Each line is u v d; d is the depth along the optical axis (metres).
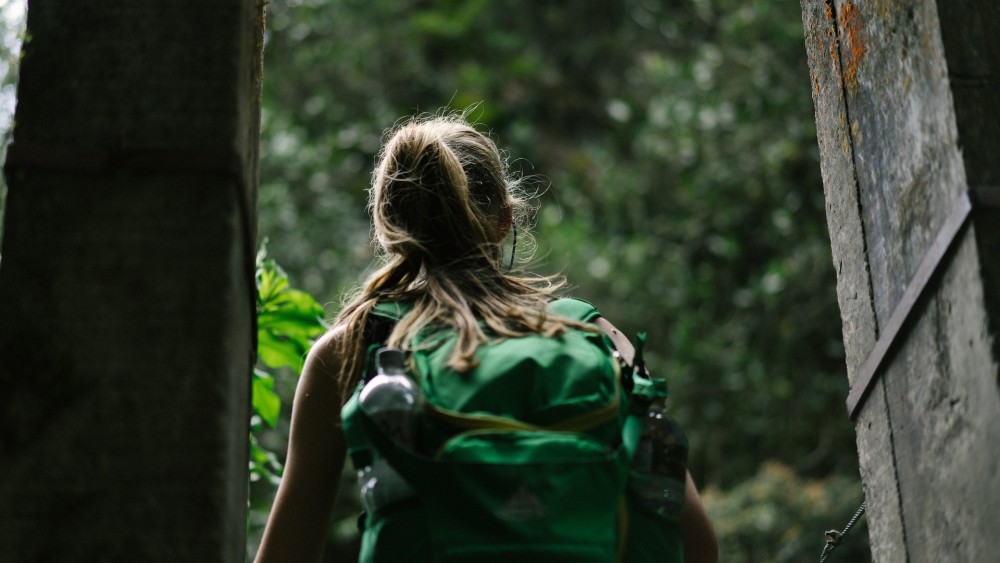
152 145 1.73
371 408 1.66
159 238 1.71
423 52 14.15
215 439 1.66
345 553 9.91
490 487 1.60
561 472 1.62
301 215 10.33
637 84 13.30
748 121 10.40
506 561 1.59
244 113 1.83
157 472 1.65
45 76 1.76
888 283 2.15
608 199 11.50
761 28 10.23
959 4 1.92
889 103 2.12
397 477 1.68
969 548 1.85
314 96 12.09
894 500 2.16
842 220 2.40
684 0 12.51
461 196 1.95
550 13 14.88
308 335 3.02
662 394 1.78
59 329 1.69
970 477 1.84
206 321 1.69
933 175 1.94
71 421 1.66
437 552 1.60
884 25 2.14
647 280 10.75
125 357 1.68
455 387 1.71
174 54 1.77
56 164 1.72
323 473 1.93
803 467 9.76
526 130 13.82
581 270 10.84
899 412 2.12
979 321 1.79
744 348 10.02
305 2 12.02
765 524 8.58
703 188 10.65
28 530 1.63
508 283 1.93
